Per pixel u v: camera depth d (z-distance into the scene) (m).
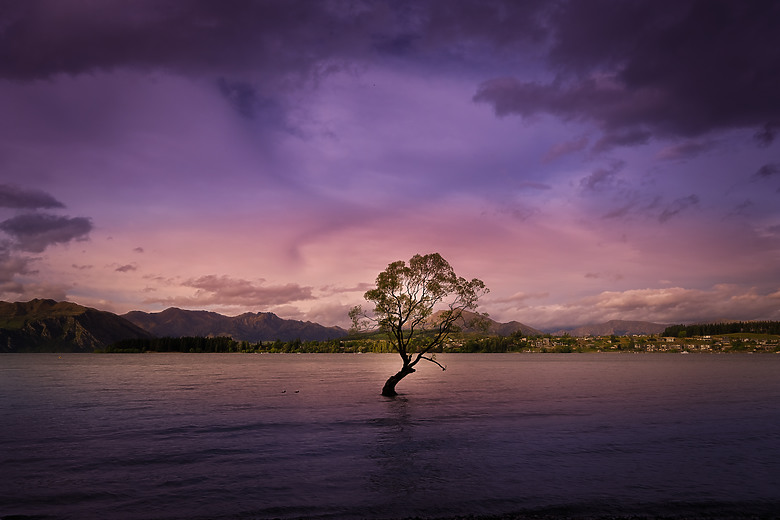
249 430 45.47
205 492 26.22
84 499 25.05
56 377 141.62
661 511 23.56
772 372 174.12
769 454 35.47
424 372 173.50
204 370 189.25
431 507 23.91
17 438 41.84
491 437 41.62
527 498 25.22
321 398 76.44
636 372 175.38
